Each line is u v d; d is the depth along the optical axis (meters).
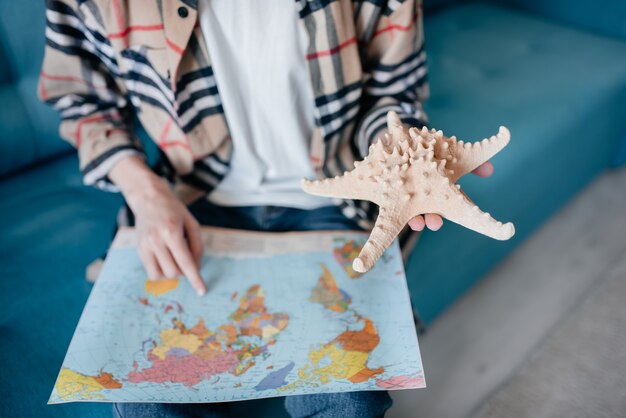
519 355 1.13
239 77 0.70
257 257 0.74
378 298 0.67
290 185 0.81
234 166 0.79
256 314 0.66
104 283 0.70
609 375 1.08
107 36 0.68
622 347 1.14
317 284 0.70
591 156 1.38
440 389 1.06
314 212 0.81
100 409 0.68
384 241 0.46
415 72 0.78
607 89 1.27
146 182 0.73
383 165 0.51
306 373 0.58
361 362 0.59
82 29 0.70
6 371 0.71
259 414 0.74
